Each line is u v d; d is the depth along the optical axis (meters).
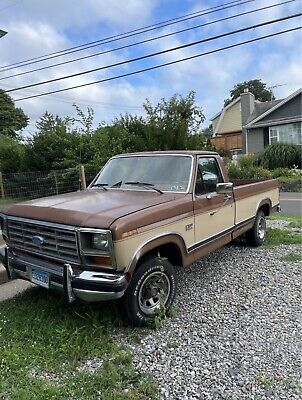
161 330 3.62
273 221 9.03
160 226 3.73
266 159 23.03
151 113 16.77
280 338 3.39
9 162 17.12
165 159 4.80
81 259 3.38
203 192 4.65
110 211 3.51
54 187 12.07
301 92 26.41
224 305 4.15
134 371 2.90
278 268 5.33
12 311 4.02
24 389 2.70
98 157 14.07
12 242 4.13
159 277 3.82
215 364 3.02
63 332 3.45
